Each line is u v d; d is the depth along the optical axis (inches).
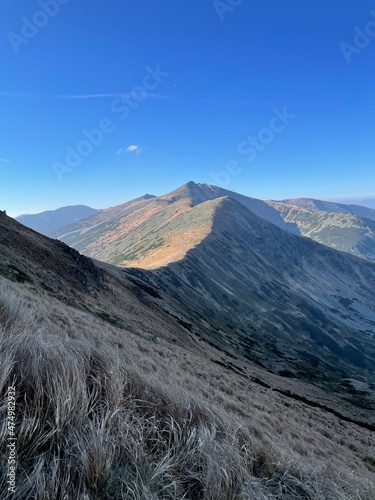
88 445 99.0
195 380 591.2
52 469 88.3
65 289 1267.2
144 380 165.9
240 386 966.4
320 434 747.4
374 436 1202.0
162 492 99.9
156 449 122.9
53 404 109.8
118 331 866.1
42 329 189.3
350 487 147.7
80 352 159.9
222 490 107.0
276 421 546.0
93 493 92.2
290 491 125.8
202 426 132.1
